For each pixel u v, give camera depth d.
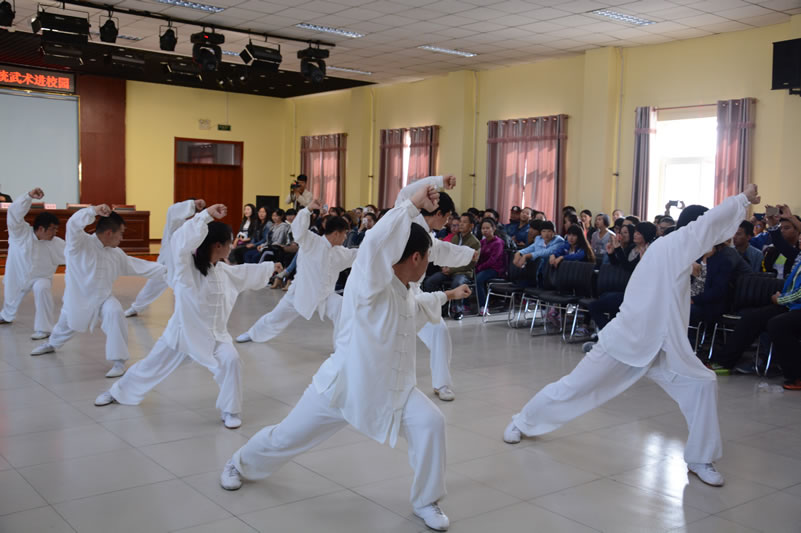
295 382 5.24
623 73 11.29
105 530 2.81
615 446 3.96
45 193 15.95
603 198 11.37
